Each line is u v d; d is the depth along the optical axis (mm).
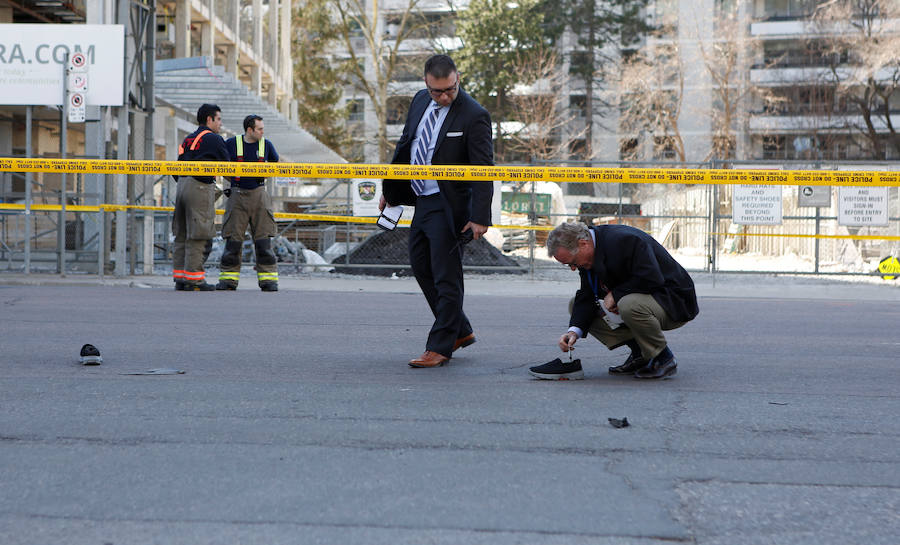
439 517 5434
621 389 9516
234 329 14383
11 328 14062
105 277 24641
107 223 25406
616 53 101625
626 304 9680
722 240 40500
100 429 7484
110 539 5047
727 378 10359
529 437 7363
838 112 86375
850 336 14555
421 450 6934
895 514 5598
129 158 26688
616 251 9719
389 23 91750
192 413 8109
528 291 23812
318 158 65875
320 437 7297
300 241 36469
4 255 25578
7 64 23391
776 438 7457
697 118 95438
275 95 70938
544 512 5543
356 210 29391
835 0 77438
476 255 30906
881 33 76125
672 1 96375
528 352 12297
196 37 53688
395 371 10562
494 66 88938
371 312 17312
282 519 5375
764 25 98062
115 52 23703
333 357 11641
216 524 5285
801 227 38562
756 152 94188
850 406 8797
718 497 5887
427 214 10898
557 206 40844
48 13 38750
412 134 10969
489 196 10664
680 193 39594
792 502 5809
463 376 10242
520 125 91688
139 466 6434
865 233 36094
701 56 91750
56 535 5102
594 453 6906
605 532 5227
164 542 5012
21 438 7180
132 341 12828
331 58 85000
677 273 9961
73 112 23500
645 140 98250
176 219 21375
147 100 26953
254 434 7379
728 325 16031
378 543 5012
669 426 7820
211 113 20750
